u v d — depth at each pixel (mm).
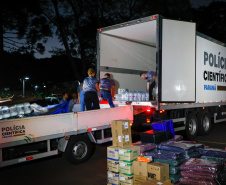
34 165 5703
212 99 9195
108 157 4328
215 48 9367
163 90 6754
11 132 4367
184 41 7086
